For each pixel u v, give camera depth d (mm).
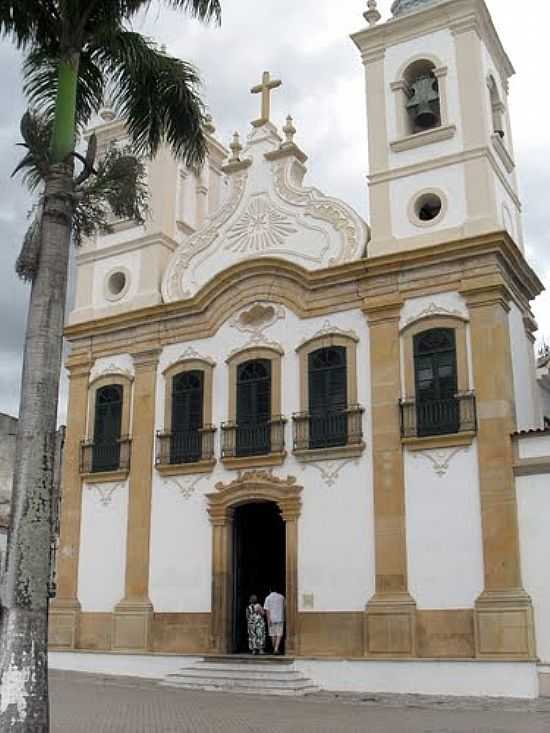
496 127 23641
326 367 21641
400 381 20547
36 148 14203
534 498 18422
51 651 23859
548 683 17344
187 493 22922
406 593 19234
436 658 18453
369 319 21297
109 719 14570
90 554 24156
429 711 15820
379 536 19828
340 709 16078
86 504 24641
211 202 28516
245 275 23469
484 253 20188
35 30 14141
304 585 20578
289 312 22641
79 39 13523
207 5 14141
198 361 23719
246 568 22609
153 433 23953
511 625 17859
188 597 22188
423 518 19469
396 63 23297
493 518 18625
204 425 23078
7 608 10914
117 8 13648
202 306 23938
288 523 21078
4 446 32656
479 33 22734
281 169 24047
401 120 22750
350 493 20516
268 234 23703
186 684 19891
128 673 22375
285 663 19891
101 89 15633
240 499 21891
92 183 14766
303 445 21375
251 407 22516
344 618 19906
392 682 18766
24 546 11125
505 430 19016
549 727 13523
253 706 16484
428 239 21234
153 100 15617
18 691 10539
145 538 23219
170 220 26234
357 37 23812
